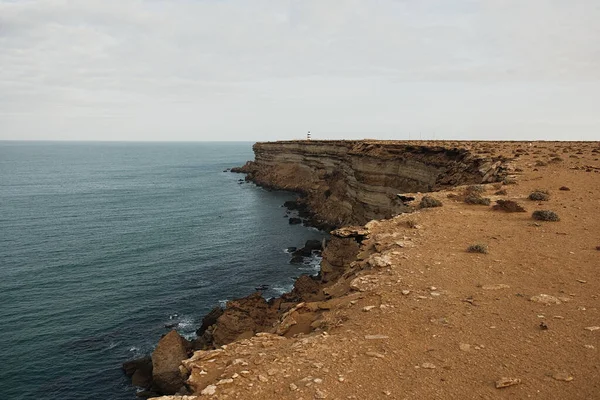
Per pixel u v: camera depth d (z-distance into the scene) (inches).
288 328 529.3
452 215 904.9
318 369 366.3
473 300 482.0
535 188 1133.7
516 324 422.0
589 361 347.3
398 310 472.4
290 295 1553.9
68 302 1633.9
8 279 1855.3
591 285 510.3
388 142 2874.0
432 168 1964.8
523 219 847.7
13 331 1397.6
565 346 373.4
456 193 1160.2
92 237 2615.7
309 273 1994.3
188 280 1894.7
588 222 797.9
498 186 1210.6
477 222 837.8
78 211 3489.2
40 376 1168.2
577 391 309.1
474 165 1598.2
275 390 338.6
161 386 1104.8
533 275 552.4
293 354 399.5
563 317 429.1
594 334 390.9
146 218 3243.1
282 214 3427.7
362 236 844.0
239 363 395.5
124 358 1264.8
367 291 543.8
